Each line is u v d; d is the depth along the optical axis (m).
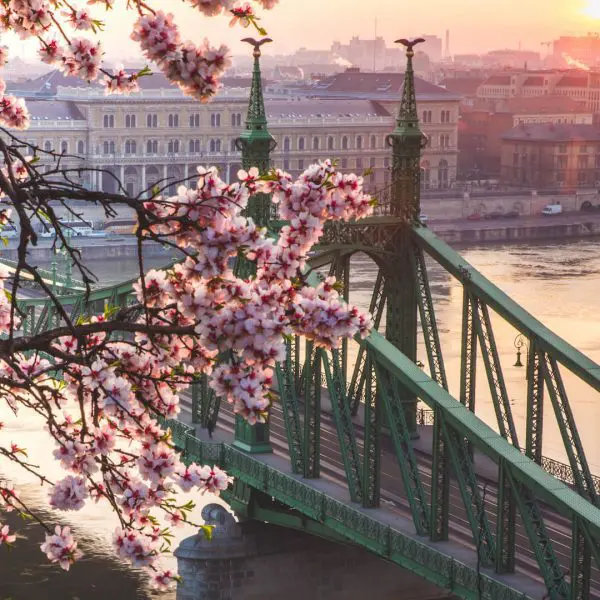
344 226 101.25
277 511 89.50
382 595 89.75
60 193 20.66
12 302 20.23
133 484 23.20
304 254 22.19
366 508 82.88
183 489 23.52
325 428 105.62
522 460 69.88
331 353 90.81
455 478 92.81
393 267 103.88
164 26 20.78
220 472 23.83
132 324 21.59
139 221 21.12
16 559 96.94
